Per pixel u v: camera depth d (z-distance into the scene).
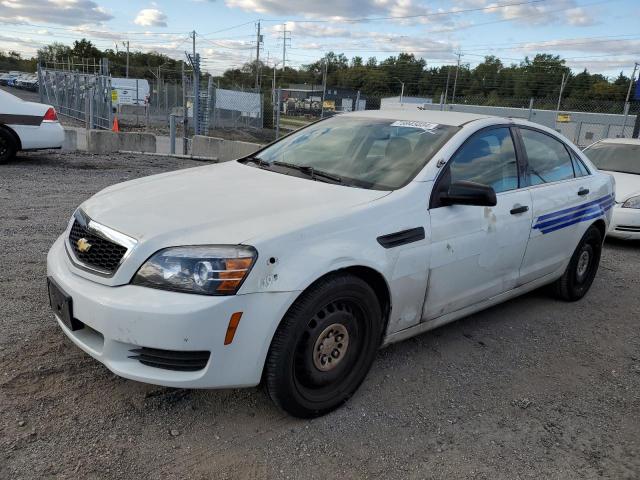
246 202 3.11
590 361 4.05
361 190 3.38
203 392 3.18
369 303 3.10
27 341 3.52
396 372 3.62
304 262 2.75
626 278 6.21
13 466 2.48
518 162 4.23
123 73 80.31
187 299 2.55
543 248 4.45
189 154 14.84
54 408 2.91
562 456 2.92
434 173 3.50
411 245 3.26
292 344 2.77
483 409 3.29
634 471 2.84
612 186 5.46
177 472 2.55
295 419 3.02
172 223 2.81
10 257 5.05
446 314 3.72
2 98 10.03
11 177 9.07
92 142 13.48
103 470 2.52
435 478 2.67
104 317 2.63
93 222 2.96
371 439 2.92
